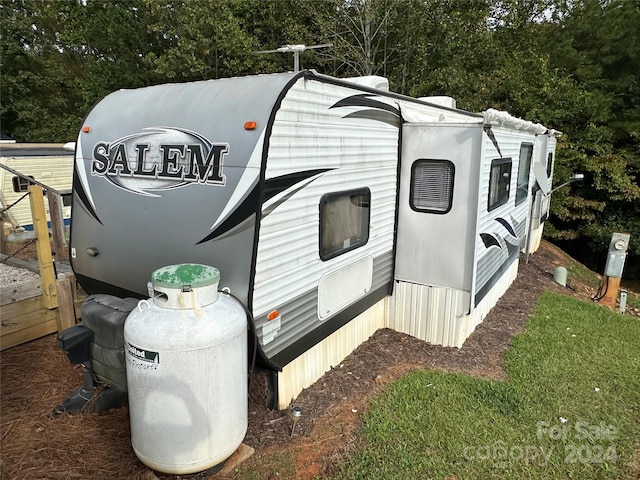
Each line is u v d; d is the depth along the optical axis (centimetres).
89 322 317
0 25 1839
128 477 282
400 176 489
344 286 415
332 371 428
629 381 457
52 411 336
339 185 384
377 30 1400
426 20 1438
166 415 258
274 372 352
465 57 1421
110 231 390
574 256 1736
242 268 305
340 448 326
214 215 318
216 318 263
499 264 627
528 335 558
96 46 1959
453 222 470
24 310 423
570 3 1770
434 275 490
